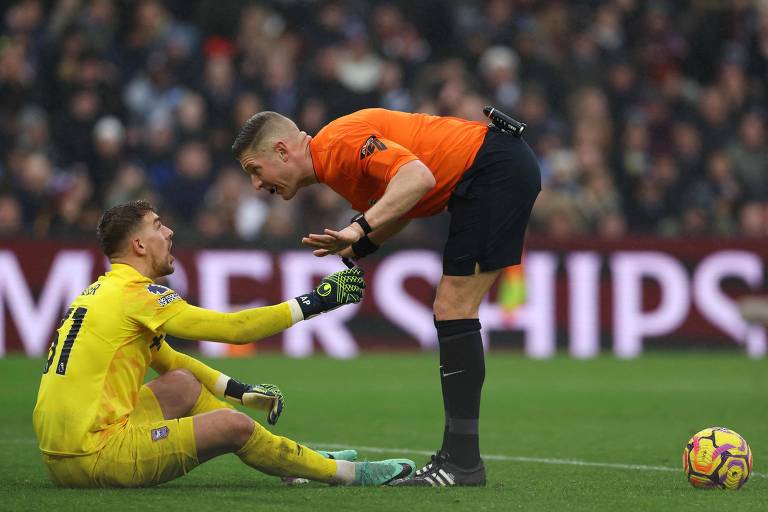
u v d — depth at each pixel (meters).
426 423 31.69
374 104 58.94
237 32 60.94
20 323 48.25
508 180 19.89
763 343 54.41
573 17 67.81
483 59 63.47
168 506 17.30
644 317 53.69
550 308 53.03
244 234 54.44
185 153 54.53
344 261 20.03
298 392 38.94
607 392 39.78
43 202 52.19
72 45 56.50
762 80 70.25
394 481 19.75
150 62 58.75
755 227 59.44
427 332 52.25
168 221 52.41
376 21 63.59
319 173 19.98
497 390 40.22
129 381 18.95
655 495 19.20
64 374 18.50
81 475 18.59
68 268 48.84
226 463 23.27
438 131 20.05
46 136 54.56
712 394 39.34
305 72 59.38
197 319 18.75
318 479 19.47
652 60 67.81
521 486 20.30
